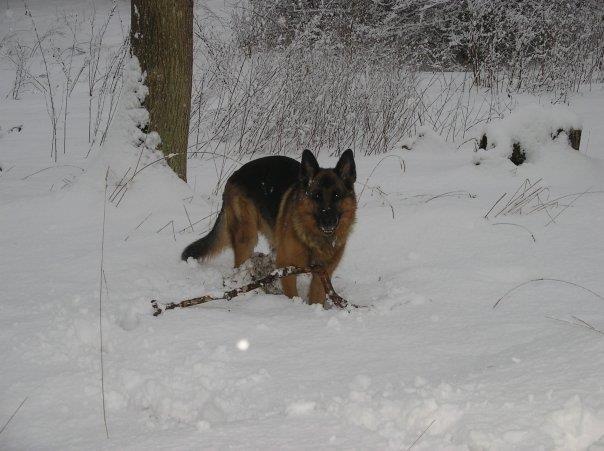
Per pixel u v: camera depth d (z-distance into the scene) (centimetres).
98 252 549
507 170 692
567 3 1092
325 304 520
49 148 760
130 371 431
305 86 803
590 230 574
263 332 466
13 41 1379
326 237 517
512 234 574
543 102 959
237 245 554
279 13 1072
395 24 1114
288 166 551
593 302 488
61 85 1093
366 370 435
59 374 433
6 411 413
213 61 927
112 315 477
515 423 392
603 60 1177
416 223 596
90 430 404
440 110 886
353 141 801
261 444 391
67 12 1581
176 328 466
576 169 687
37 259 541
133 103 631
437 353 448
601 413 391
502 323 471
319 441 391
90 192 612
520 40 1054
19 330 463
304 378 430
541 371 421
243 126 784
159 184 626
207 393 423
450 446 386
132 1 623
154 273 530
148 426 406
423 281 523
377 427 399
